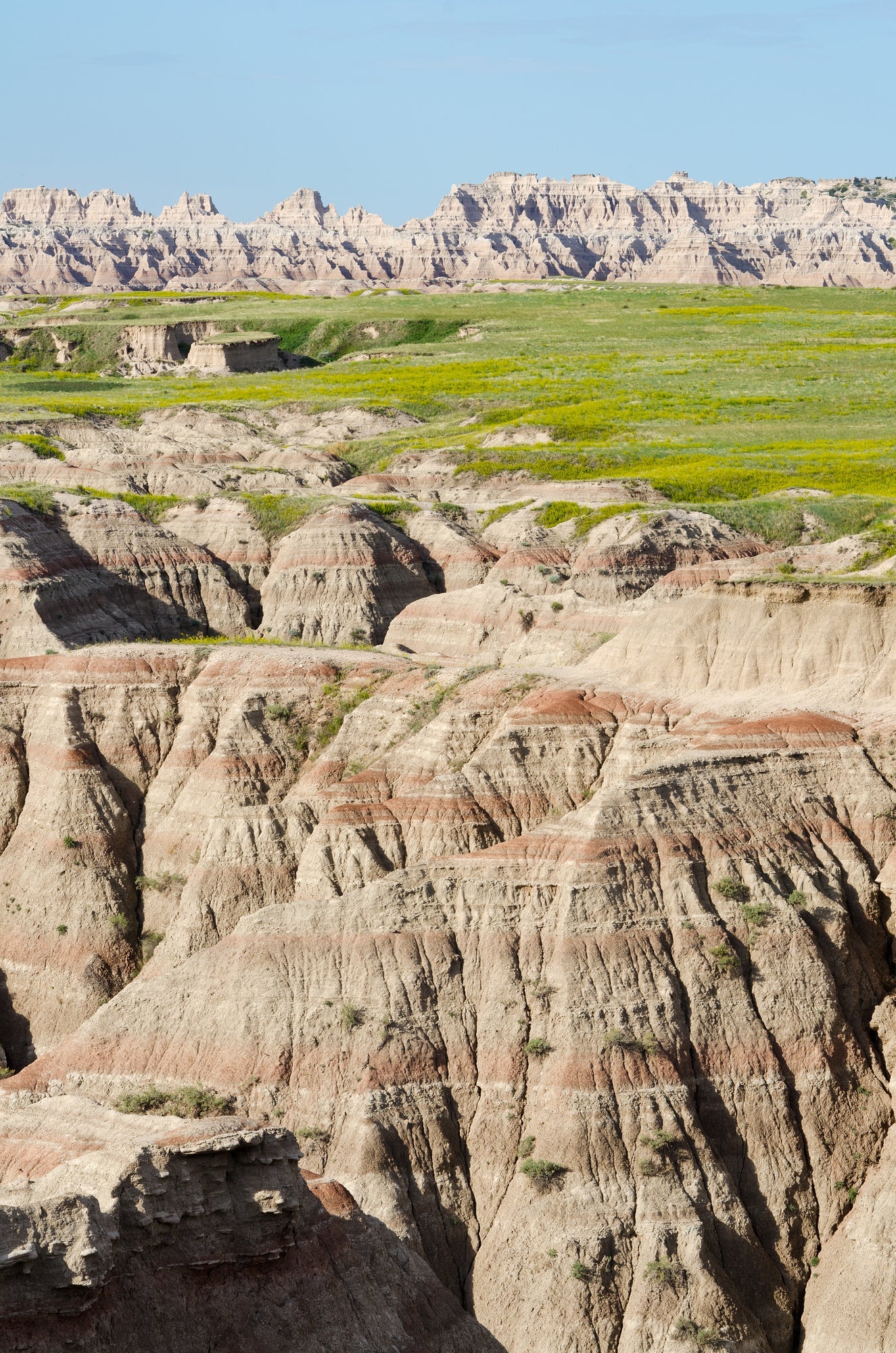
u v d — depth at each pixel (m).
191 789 63.22
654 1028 44.69
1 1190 34.16
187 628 93.88
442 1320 37.88
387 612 95.00
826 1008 45.88
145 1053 47.06
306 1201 36.72
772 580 57.97
